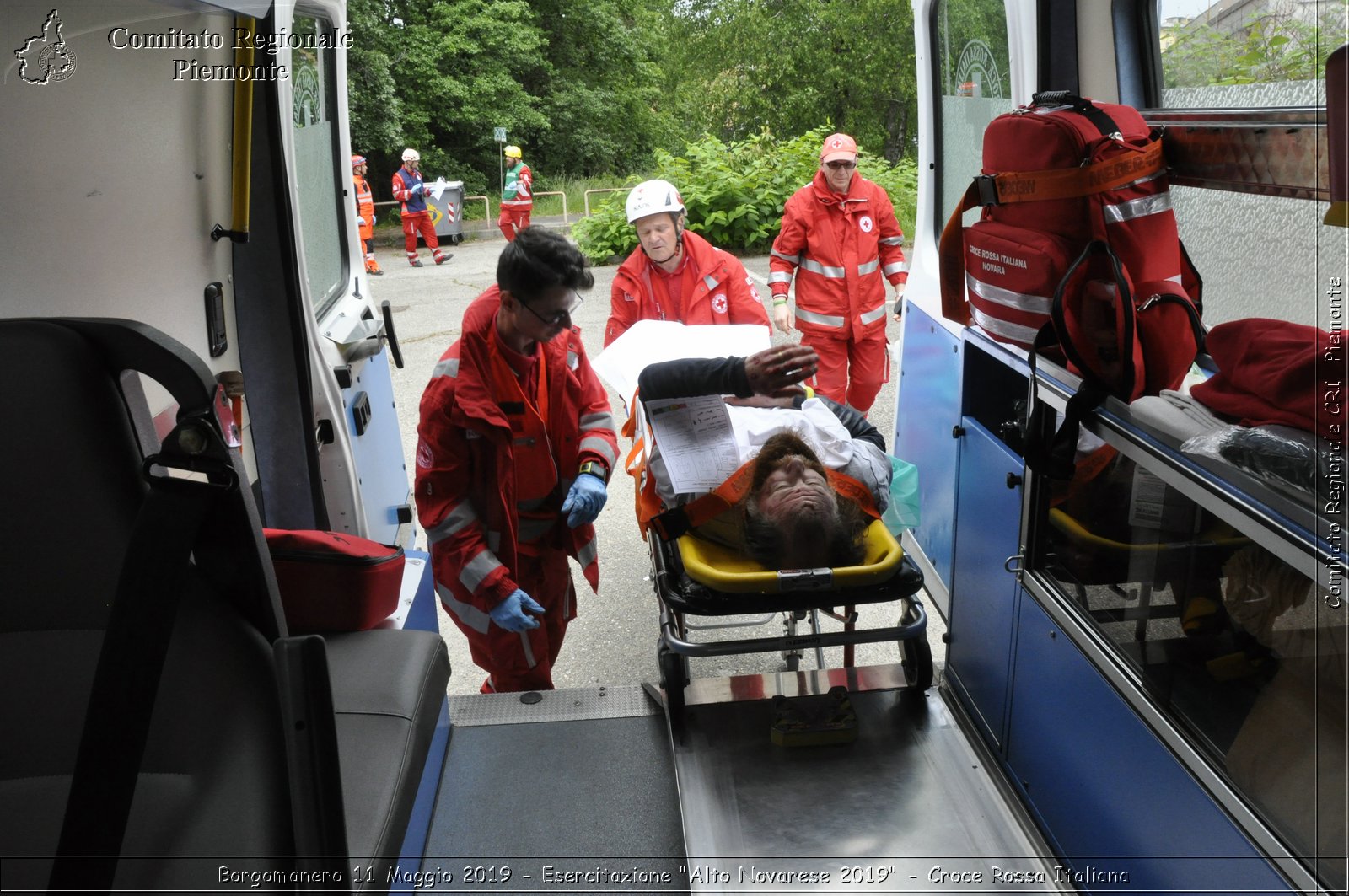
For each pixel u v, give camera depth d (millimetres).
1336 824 1458
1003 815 2424
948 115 4359
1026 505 2395
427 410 2877
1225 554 1733
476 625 3029
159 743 1492
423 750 2258
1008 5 3188
